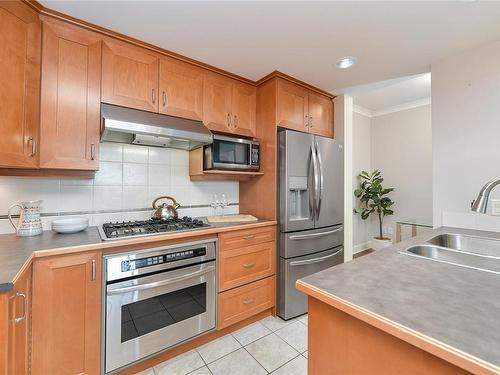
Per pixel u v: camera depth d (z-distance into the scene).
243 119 2.29
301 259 2.21
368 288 0.75
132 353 1.46
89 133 1.54
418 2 1.31
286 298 2.12
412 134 3.84
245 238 1.97
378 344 0.64
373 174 4.10
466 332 0.52
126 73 1.67
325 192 2.38
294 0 1.30
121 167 1.97
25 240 1.40
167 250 1.58
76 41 1.50
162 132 1.67
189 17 1.45
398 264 0.96
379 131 4.21
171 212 2.04
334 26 1.52
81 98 1.52
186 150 2.29
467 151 1.78
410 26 1.51
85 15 1.43
